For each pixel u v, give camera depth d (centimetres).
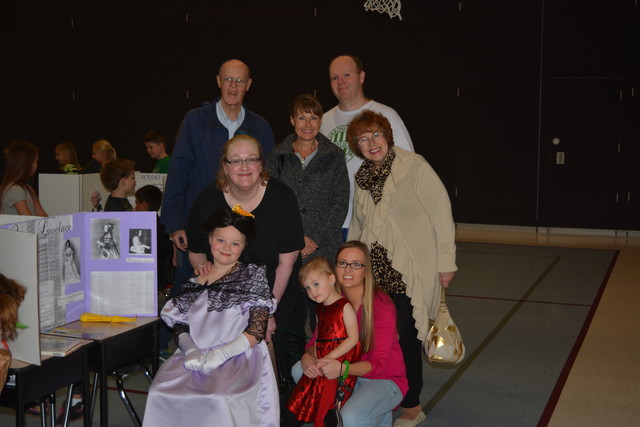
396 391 325
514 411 401
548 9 1077
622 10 1042
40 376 264
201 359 277
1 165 1374
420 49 1143
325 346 315
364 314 323
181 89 1291
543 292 707
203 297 292
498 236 1083
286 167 417
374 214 364
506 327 582
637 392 430
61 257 306
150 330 318
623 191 1070
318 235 412
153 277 321
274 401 289
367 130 363
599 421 385
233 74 418
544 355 507
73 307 314
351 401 311
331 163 414
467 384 448
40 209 513
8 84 1393
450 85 1135
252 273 291
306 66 1207
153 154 821
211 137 427
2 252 263
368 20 1164
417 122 1158
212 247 292
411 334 367
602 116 1069
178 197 427
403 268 357
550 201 1109
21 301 256
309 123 406
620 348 522
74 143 1367
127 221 319
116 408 399
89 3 1328
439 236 362
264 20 1223
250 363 285
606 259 881
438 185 362
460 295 696
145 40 1302
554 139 1095
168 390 275
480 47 1115
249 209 323
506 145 1120
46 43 1362
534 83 1096
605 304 656
